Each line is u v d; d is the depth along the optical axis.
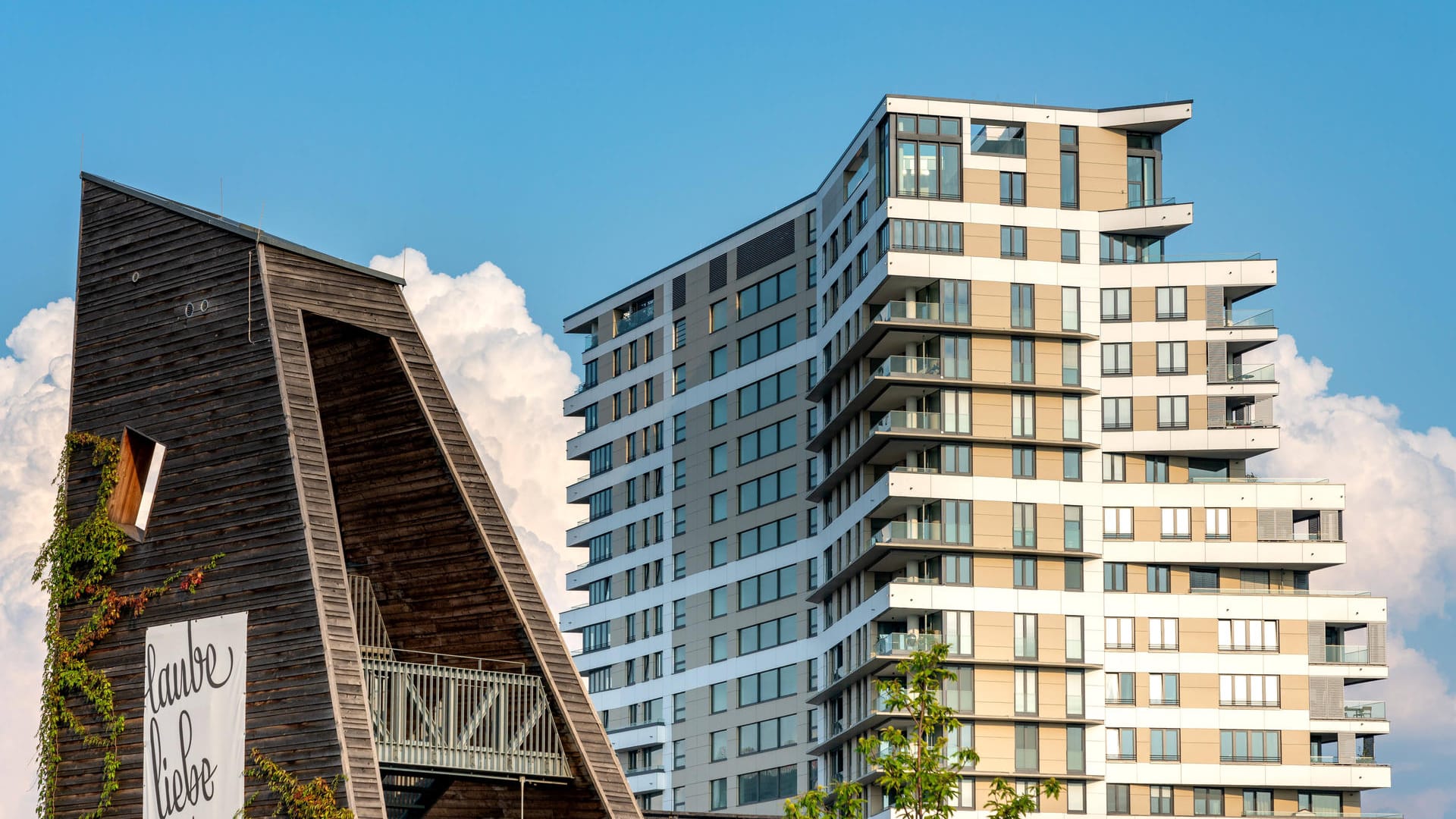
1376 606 104.56
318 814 33.75
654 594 130.25
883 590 101.00
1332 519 105.88
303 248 38.12
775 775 117.06
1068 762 100.62
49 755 37.38
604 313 139.88
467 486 38.88
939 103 104.75
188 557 36.91
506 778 38.56
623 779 38.75
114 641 37.41
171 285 38.62
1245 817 101.69
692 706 124.69
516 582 38.94
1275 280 104.75
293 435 36.28
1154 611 103.06
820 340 116.38
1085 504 103.38
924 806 36.66
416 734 37.25
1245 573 105.00
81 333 39.56
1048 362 103.88
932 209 103.31
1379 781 102.44
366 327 38.31
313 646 34.88
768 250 124.44
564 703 38.66
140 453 38.66
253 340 37.12
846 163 111.81
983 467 102.38
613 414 137.12
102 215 39.97
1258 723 102.69
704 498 126.81
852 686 105.81
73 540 38.00
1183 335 104.56
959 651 100.31
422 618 40.00
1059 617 102.00
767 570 120.75
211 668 36.03
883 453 104.25
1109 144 106.38
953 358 102.69
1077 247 105.00
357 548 40.19
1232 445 103.81
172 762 36.03
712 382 127.75
